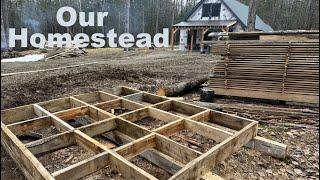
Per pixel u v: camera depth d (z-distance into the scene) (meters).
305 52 5.64
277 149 3.57
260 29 19.03
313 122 4.91
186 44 21.05
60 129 3.76
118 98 4.95
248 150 3.80
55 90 6.58
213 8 20.06
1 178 3.06
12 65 10.89
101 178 3.12
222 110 5.63
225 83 6.50
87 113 4.47
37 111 4.43
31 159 2.72
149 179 2.37
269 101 6.22
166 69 10.04
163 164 3.36
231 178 3.16
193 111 4.56
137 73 8.90
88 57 14.99
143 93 5.43
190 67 10.69
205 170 2.78
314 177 3.21
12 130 3.62
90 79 7.85
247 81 6.29
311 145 4.02
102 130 3.76
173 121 3.88
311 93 5.71
